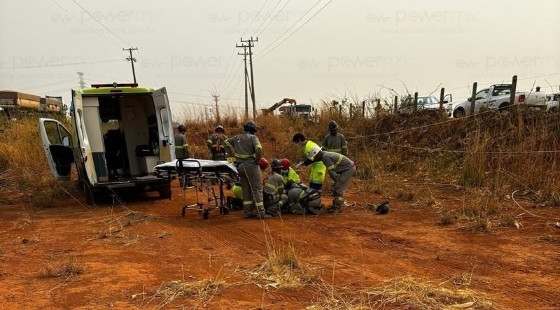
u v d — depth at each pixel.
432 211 8.77
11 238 7.46
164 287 4.82
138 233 7.46
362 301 4.29
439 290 4.52
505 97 18.12
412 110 17.36
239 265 5.58
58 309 4.33
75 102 9.84
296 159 17.00
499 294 4.49
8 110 21.69
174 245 6.68
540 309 4.12
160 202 10.84
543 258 5.63
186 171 8.91
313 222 8.09
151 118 11.90
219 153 12.98
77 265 5.61
